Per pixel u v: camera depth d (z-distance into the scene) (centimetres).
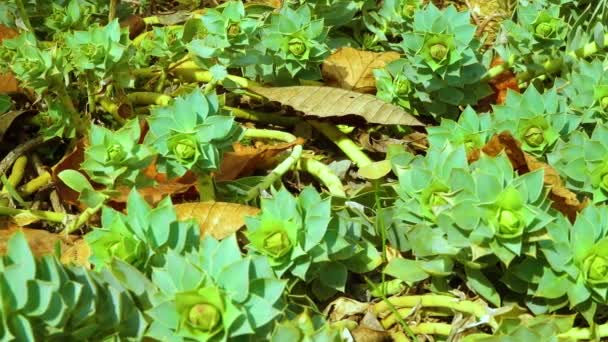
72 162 84
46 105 91
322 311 78
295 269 74
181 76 96
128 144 77
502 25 95
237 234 79
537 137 82
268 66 90
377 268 80
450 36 85
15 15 98
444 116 90
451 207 73
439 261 76
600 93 84
